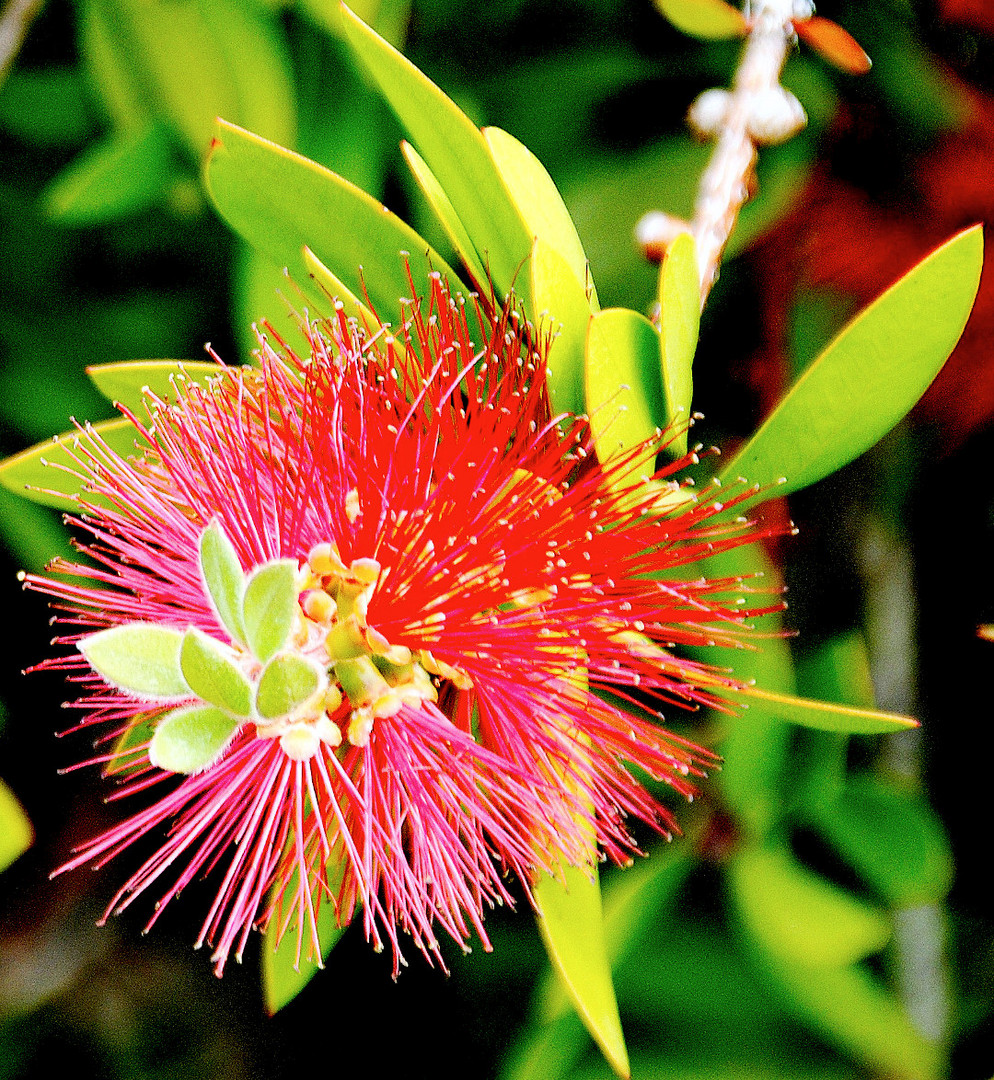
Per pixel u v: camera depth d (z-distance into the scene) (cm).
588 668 52
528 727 52
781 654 56
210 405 52
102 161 61
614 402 52
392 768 52
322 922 54
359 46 51
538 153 62
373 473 52
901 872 56
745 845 57
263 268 59
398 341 53
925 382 52
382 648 51
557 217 52
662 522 52
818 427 52
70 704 52
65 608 52
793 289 61
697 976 58
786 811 57
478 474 52
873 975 59
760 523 60
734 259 62
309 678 48
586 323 52
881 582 62
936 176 61
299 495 51
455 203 53
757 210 60
